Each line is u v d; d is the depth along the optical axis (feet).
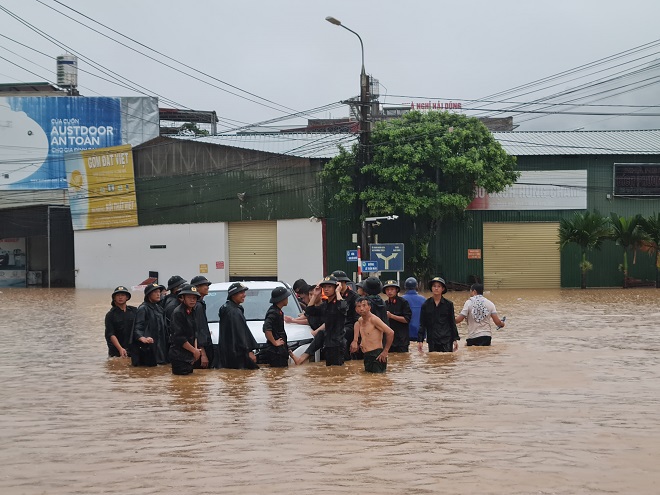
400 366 44.09
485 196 162.50
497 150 150.10
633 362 45.75
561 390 36.06
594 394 35.01
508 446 25.32
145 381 40.22
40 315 94.73
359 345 45.03
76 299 132.77
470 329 53.52
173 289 48.37
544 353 49.83
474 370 42.50
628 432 27.32
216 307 50.03
